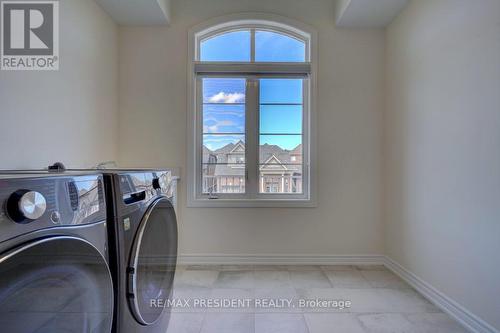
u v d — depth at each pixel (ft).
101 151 7.82
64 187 2.49
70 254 2.50
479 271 5.31
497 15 4.95
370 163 9.09
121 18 8.47
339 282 7.66
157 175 4.43
